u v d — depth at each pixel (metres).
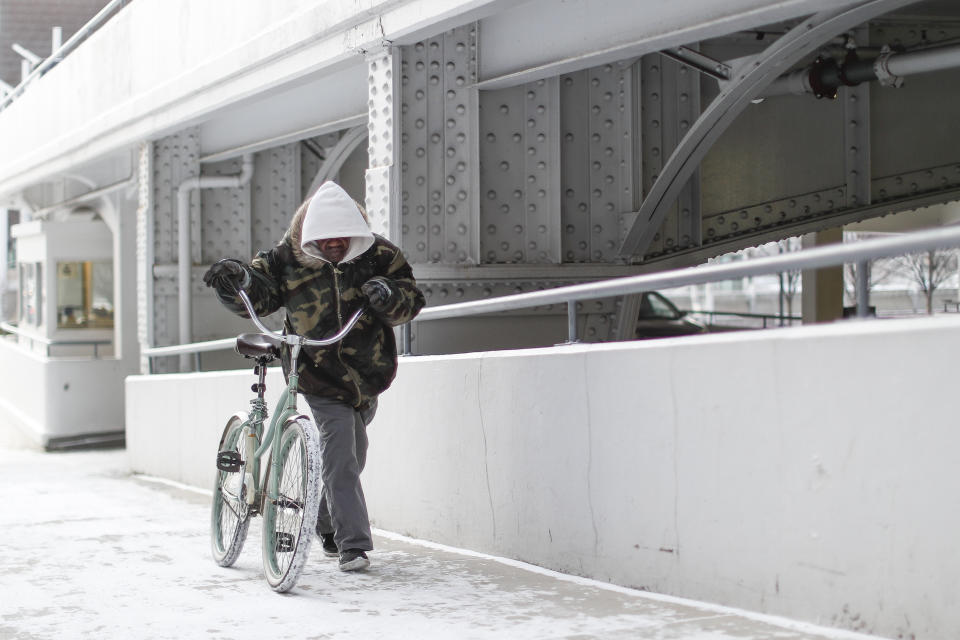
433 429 6.55
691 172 9.30
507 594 4.94
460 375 6.29
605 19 7.10
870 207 10.80
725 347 4.45
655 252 10.20
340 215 5.15
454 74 8.04
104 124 14.16
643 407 4.91
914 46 10.05
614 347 5.10
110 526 7.89
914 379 3.65
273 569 5.25
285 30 9.06
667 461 4.77
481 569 5.60
